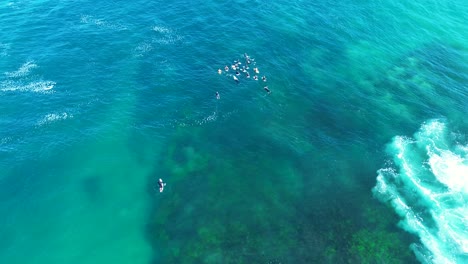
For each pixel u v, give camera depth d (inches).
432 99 2075.5
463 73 2253.9
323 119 1952.5
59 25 2450.8
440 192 1615.4
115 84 2090.3
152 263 1400.1
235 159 1765.5
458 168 1708.9
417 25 2615.7
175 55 2284.7
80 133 1846.7
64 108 1946.4
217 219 1526.8
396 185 1644.9
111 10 2618.1
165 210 1572.3
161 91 2068.2
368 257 1389.0
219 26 2514.8
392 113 1988.2
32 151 1754.4
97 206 1584.6
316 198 1600.6
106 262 1409.9
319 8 2723.9
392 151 1792.6
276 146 1818.4
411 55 2377.0
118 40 2359.7
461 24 2645.2
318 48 2385.6
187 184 1667.1
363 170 1711.4
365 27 2571.4
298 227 1489.9
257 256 1395.2
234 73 2186.3
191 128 1899.6
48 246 1453.0
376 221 1510.8
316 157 1771.7
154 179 1690.5
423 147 1811.0
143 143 1830.7
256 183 1664.6
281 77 2176.4
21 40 2308.1
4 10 2549.2
